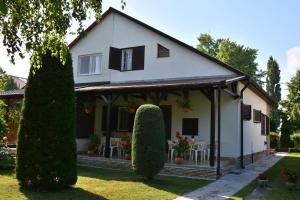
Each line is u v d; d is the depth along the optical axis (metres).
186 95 13.85
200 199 8.20
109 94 14.17
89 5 6.92
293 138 30.88
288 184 9.91
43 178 8.27
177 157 12.50
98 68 18.55
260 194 9.07
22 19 6.60
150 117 10.26
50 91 8.55
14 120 16.36
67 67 8.81
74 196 7.89
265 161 18.19
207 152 14.04
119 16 17.98
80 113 16.94
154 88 12.50
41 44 6.95
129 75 17.27
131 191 8.70
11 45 6.78
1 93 18.39
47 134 8.37
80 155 14.99
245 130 15.77
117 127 17.14
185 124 15.12
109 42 18.17
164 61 16.33
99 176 11.03
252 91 17.38
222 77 14.45
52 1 6.34
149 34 16.92
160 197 8.19
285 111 34.38
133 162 10.36
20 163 8.42
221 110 14.59
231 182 10.72
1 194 7.80
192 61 15.66
